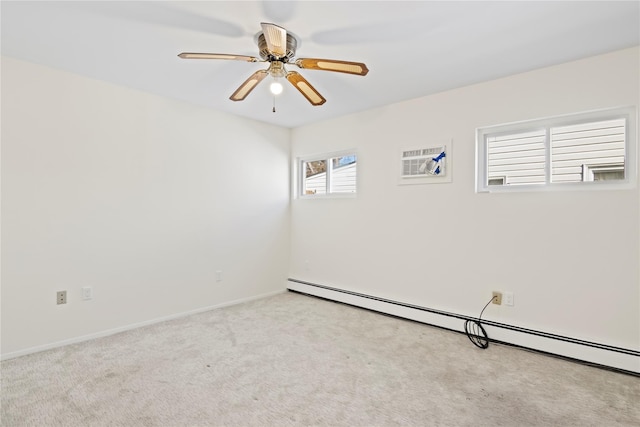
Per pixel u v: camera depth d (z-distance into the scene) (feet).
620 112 7.98
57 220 8.90
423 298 10.95
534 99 8.89
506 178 9.65
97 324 9.60
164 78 9.43
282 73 7.16
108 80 9.59
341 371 7.61
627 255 7.76
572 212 8.43
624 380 7.27
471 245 9.98
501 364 7.99
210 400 6.44
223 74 9.13
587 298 8.21
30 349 8.47
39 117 8.58
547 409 6.20
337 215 13.34
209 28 6.82
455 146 10.26
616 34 7.05
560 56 8.08
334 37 7.14
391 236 11.73
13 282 8.27
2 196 8.11
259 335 9.75
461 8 6.10
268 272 14.25
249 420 5.86
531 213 9.00
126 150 10.12
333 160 13.87
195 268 11.84
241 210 13.21
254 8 6.10
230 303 12.87
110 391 6.70
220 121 12.50
